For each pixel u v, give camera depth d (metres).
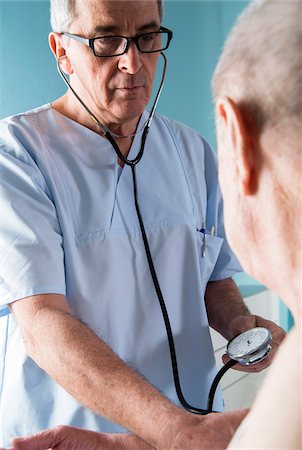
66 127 1.34
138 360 1.29
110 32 1.19
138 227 1.34
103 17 1.18
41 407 1.25
